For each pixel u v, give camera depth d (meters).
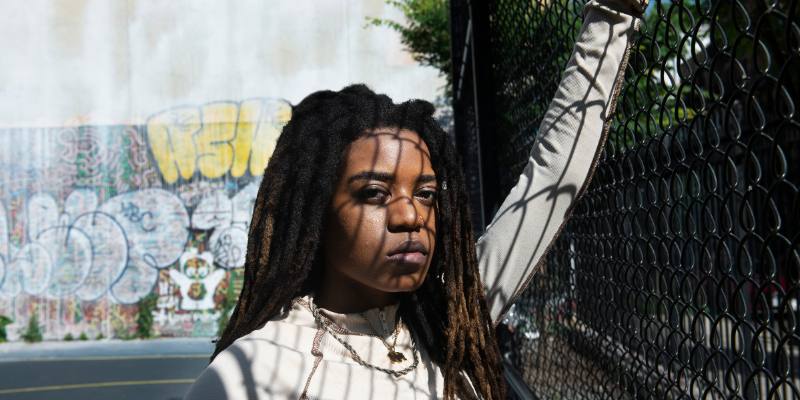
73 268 15.01
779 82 1.11
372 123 1.22
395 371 1.26
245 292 1.27
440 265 1.35
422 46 13.16
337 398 1.19
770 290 1.32
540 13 2.55
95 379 10.74
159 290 15.09
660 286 1.70
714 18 1.26
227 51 15.36
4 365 12.15
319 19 15.31
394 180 1.18
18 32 15.16
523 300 3.77
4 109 15.06
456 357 1.29
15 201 15.05
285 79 15.38
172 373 11.14
